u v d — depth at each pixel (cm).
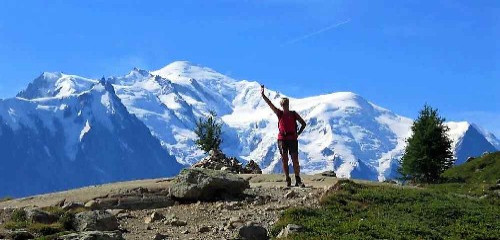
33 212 2023
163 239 1930
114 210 2422
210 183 2561
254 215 2239
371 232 2022
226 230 2052
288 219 2102
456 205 2552
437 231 2211
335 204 2375
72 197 2702
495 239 2212
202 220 2220
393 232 2072
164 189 2734
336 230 2020
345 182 2730
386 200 2522
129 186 2817
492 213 2517
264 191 2711
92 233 1723
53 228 1905
